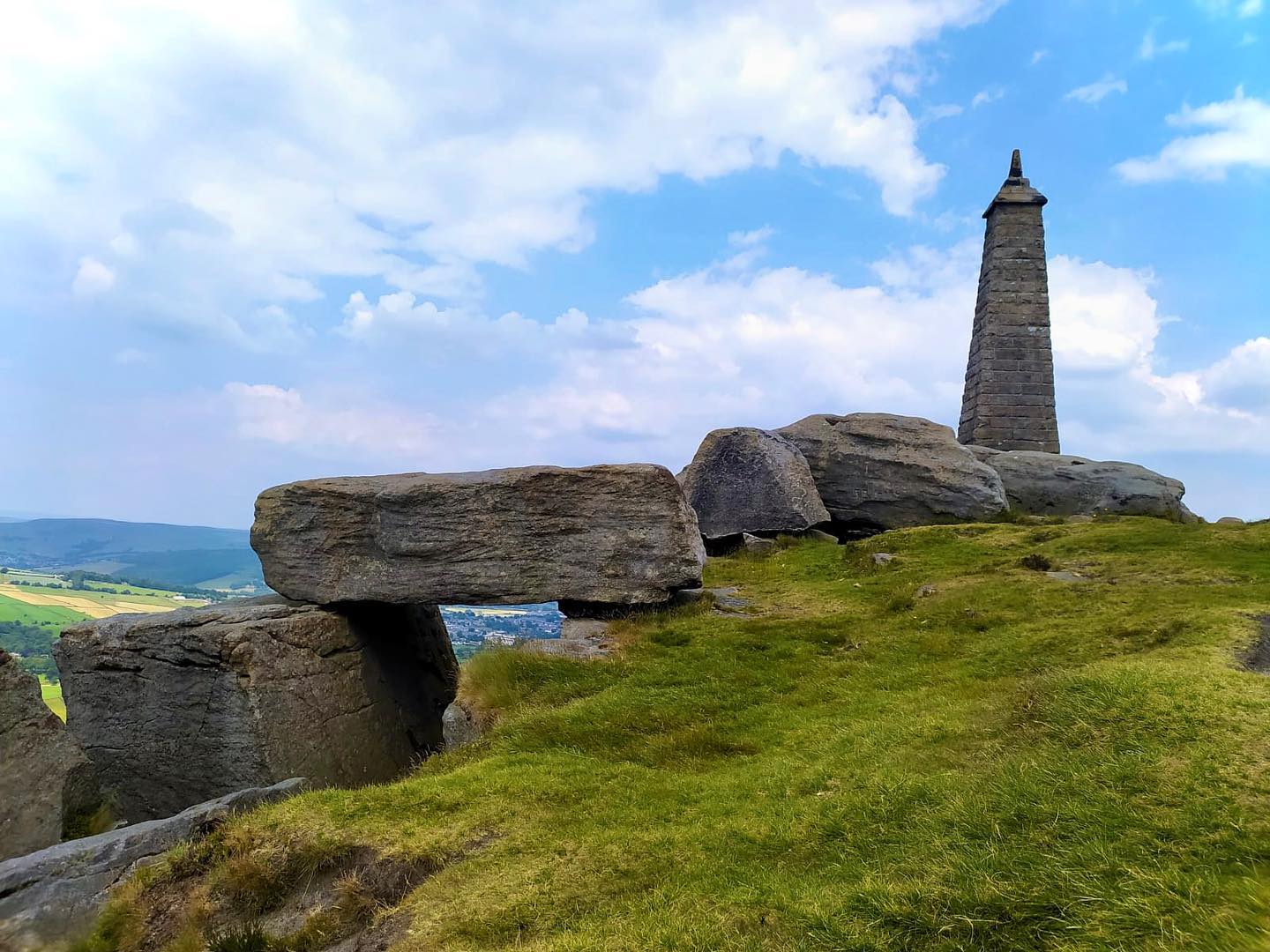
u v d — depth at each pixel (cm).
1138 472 2330
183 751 1050
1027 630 1052
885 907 469
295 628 1120
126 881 671
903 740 752
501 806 711
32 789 806
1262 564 1272
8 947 612
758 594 1529
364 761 1141
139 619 1129
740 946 467
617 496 1271
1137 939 392
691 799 711
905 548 1739
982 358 2784
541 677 1086
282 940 588
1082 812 518
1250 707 604
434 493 1213
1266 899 394
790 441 2347
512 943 517
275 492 1247
